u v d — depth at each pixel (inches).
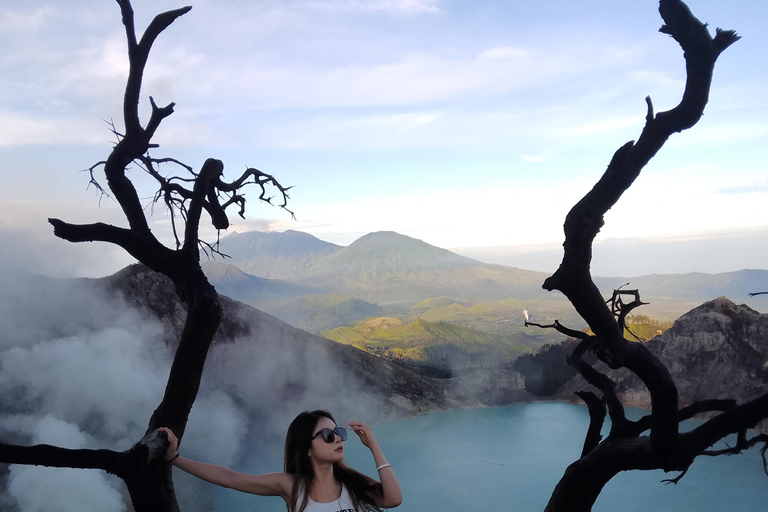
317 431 125.2
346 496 126.3
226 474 135.7
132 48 205.0
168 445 150.2
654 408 209.5
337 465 131.1
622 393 3176.7
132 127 211.6
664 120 180.2
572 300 198.2
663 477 2209.6
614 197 188.5
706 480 2160.4
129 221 217.3
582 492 232.5
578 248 191.0
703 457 2466.8
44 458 167.8
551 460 2475.4
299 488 124.9
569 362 243.0
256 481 129.0
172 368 203.0
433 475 2294.5
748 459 2377.0
